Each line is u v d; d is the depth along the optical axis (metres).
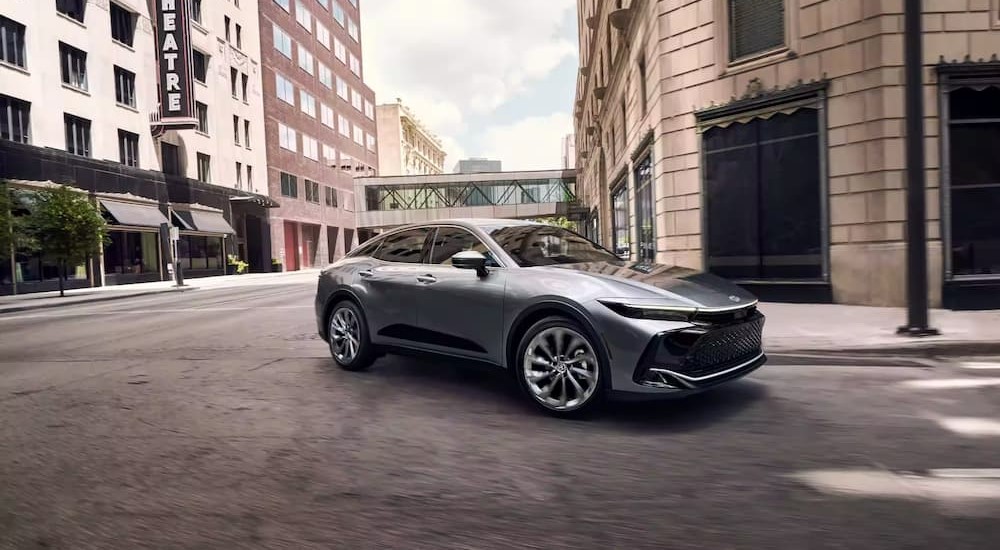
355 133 61.62
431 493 2.86
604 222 26.33
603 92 21.75
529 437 3.64
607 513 2.60
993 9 8.10
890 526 2.42
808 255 9.31
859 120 8.55
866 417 3.88
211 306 14.48
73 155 23.50
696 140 10.66
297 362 6.34
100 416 4.36
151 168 28.95
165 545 2.40
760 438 3.52
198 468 3.25
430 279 4.82
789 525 2.45
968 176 8.23
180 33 29.47
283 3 44.47
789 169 9.45
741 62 9.91
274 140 42.31
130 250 27.48
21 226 18.50
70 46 24.20
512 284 4.25
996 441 3.38
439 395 4.71
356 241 60.12
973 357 5.64
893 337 6.16
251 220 40.88
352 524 2.55
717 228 10.48
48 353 7.62
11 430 4.04
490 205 59.62
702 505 2.66
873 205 8.48
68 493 2.94
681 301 3.73
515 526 2.51
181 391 5.12
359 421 4.06
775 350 6.06
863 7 8.42
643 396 3.66
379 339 5.30
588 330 3.81
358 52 63.38
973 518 2.47
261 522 2.59
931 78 8.16
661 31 11.12
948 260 8.19
